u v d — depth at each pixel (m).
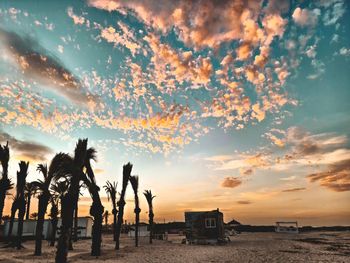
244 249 25.70
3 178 15.88
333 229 100.69
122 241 36.84
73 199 12.02
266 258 18.81
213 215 34.59
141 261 16.39
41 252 18.94
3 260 14.88
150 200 34.38
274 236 57.66
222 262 16.59
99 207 18.41
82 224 39.88
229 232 63.94
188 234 34.53
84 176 16.20
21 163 22.72
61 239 11.41
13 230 35.25
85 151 13.01
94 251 18.31
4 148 16.22
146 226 50.69
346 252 23.73
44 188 18.08
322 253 22.61
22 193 22.42
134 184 27.89
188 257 18.77
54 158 18.25
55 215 24.86
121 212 23.98
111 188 32.19
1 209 15.48
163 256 19.03
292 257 19.50
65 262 11.27
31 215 53.38
